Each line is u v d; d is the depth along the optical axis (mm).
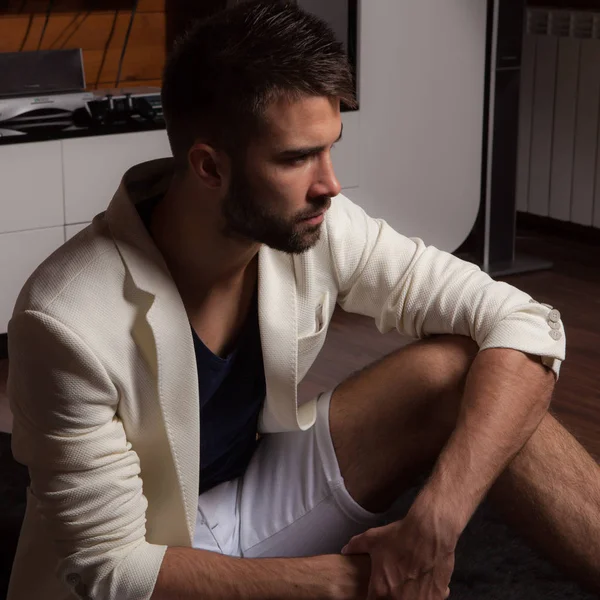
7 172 2920
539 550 1389
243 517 1379
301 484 1368
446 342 1359
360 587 1182
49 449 1105
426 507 1163
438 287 1353
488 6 3656
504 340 1279
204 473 1381
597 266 3906
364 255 1354
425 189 3756
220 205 1112
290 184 1071
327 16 3352
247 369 1294
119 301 1120
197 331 1229
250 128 1051
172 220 1178
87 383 1088
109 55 3709
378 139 3594
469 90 3744
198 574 1162
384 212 3688
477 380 1260
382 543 1176
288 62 1032
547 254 4066
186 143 1108
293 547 1369
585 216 4148
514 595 1643
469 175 3834
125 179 1186
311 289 1296
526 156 4348
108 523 1128
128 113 3207
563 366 2891
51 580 1194
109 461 1117
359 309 1423
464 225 3887
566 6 4156
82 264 1120
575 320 3309
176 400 1154
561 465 1341
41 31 3559
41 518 1178
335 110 1076
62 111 3127
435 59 3639
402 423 1338
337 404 1359
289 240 1106
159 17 3773
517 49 3670
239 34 1060
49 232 3045
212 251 1167
